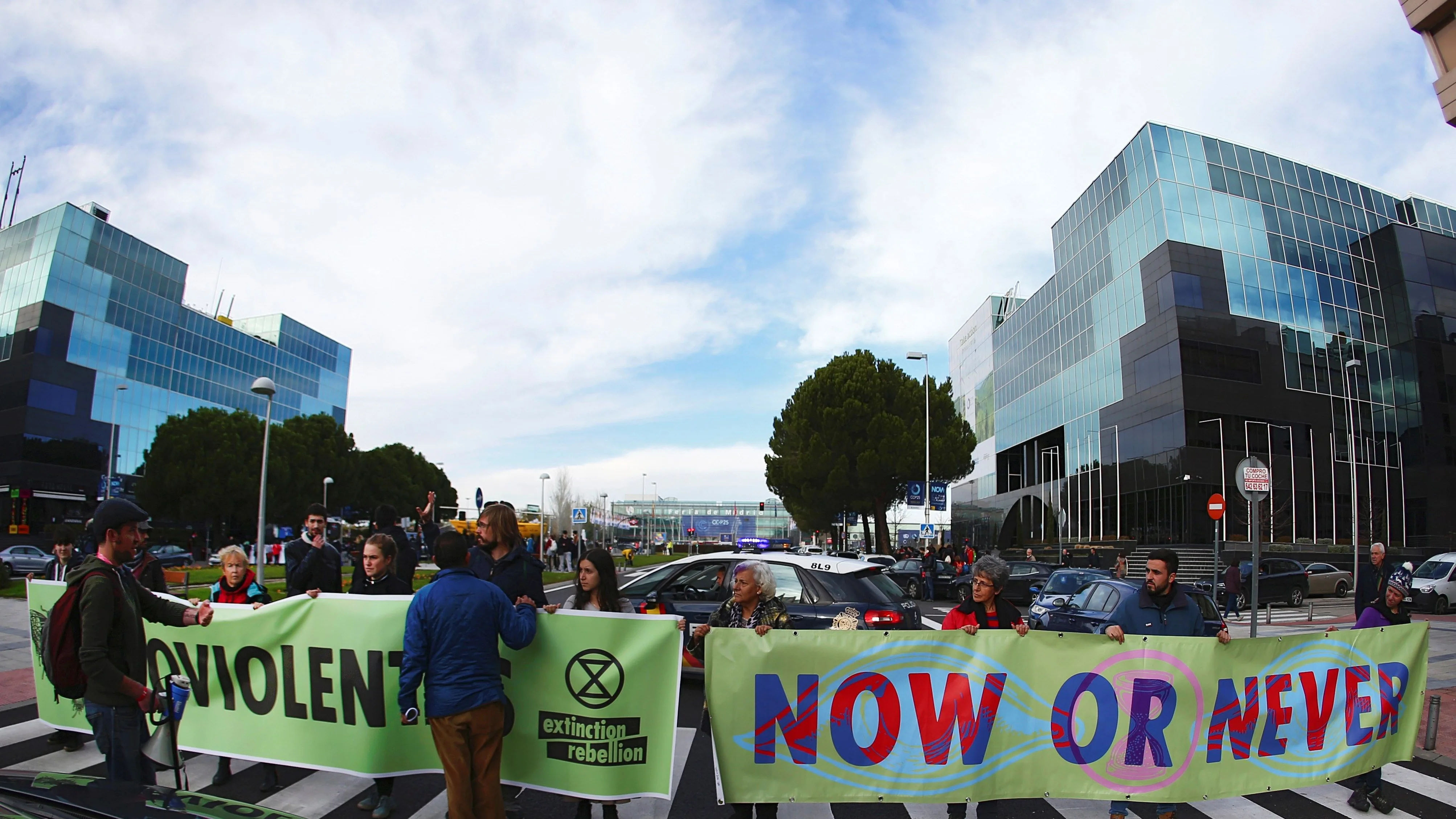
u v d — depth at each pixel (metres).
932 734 4.85
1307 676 5.42
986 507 72.19
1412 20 10.63
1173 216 43.19
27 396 55.94
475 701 4.02
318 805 5.26
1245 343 42.72
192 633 5.40
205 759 6.23
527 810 5.36
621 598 5.25
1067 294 54.41
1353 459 43.91
